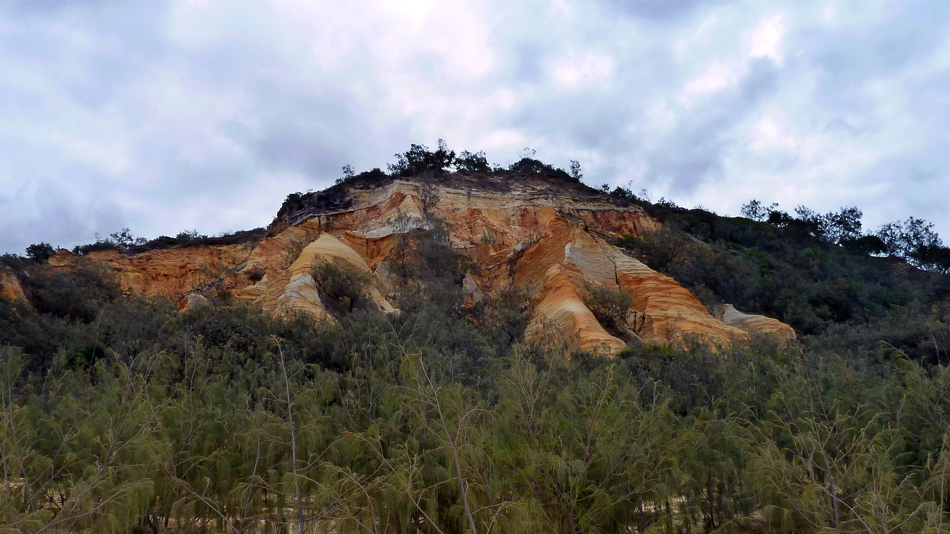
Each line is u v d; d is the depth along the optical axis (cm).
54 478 825
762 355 1720
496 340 2070
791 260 5628
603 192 6216
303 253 3347
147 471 802
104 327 2011
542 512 732
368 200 5512
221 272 4997
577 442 830
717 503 860
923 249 6269
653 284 3506
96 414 911
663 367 1675
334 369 1424
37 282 3588
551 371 1057
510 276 4131
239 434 904
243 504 798
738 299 4372
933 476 744
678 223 6003
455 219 5078
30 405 996
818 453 848
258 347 1577
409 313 2438
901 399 1013
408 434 900
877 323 3794
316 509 767
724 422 1009
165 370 1217
